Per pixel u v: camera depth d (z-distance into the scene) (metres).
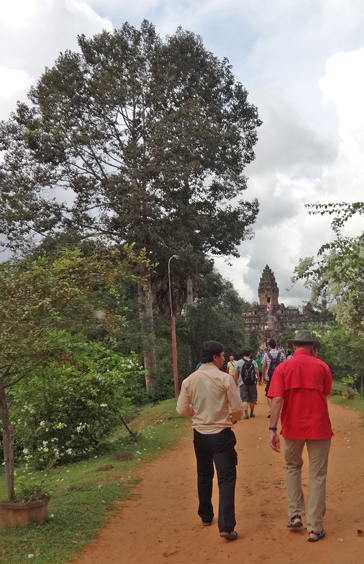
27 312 5.61
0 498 7.66
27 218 31.19
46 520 5.57
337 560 3.95
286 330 83.12
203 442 4.91
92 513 5.88
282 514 5.34
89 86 32.00
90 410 10.81
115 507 6.23
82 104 33.31
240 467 8.08
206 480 5.19
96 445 10.99
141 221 30.84
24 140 33.09
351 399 16.53
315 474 4.51
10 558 4.61
